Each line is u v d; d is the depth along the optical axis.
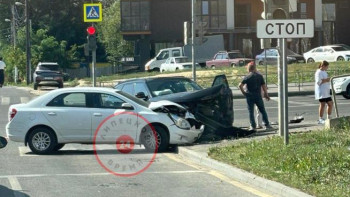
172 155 21.39
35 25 114.00
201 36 40.31
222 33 85.25
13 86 75.75
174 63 72.06
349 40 87.88
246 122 30.48
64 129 22.28
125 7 86.81
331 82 23.45
